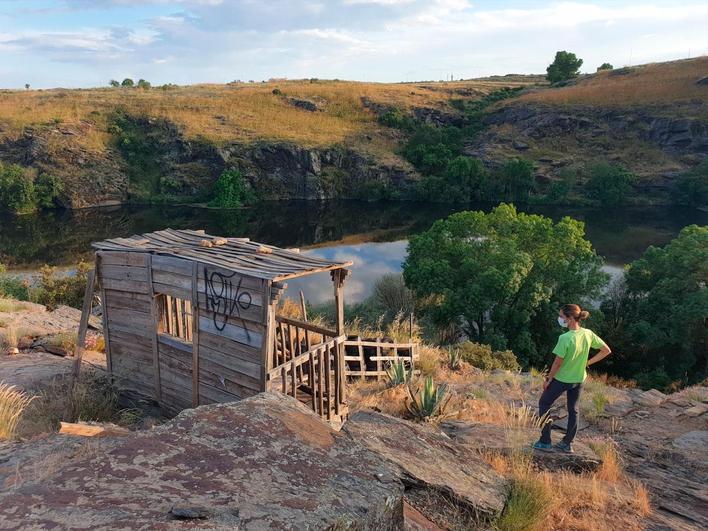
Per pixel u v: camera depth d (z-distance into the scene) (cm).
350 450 301
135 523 196
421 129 8650
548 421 621
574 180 7025
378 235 5559
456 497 418
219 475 246
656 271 2827
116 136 7650
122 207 6862
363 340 1285
